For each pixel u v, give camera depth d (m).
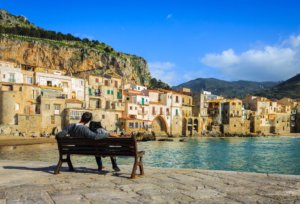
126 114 111.12
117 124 106.56
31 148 62.06
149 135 98.62
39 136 80.88
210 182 10.89
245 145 85.56
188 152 61.62
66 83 100.50
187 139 109.81
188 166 41.62
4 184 10.53
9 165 15.27
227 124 149.62
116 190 9.62
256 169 39.50
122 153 12.09
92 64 186.12
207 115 150.62
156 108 122.75
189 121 134.62
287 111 182.62
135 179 11.44
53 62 178.25
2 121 80.06
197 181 11.05
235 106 154.00
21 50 171.00
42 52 175.88
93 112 96.94
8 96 80.69
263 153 61.72
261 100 182.12
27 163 16.08
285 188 9.98
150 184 10.53
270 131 170.00
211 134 137.25
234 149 70.94
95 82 112.94
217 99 168.38
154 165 42.12
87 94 106.06
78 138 12.55
